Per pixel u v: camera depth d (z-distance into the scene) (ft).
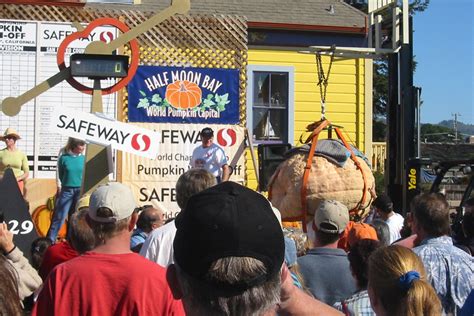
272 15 63.62
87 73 26.68
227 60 48.65
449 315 17.10
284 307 9.91
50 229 38.88
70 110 25.67
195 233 7.32
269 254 7.37
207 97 47.80
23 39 44.91
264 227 7.40
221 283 7.22
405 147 48.34
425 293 10.64
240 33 48.85
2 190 23.48
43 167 44.52
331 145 22.80
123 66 26.99
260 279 7.31
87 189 25.98
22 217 23.56
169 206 46.29
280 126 60.13
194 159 44.47
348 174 22.22
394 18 50.85
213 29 48.42
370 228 22.49
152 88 47.06
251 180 58.13
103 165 26.07
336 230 17.79
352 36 61.11
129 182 45.78
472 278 17.25
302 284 14.82
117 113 45.98
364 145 61.16
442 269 17.13
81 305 13.03
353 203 22.27
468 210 22.98
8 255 17.29
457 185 42.52
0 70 44.62
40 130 44.62
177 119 47.32
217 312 7.28
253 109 59.52
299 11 64.49
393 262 11.04
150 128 46.80
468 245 22.86
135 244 23.88
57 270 13.42
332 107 60.70
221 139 47.78
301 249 18.76
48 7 45.62
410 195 44.16
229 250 7.23
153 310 13.06
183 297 7.51
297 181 22.22
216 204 7.40
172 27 47.80
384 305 11.02
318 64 50.96
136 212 14.11
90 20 46.26
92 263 13.29
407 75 49.75
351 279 17.46
